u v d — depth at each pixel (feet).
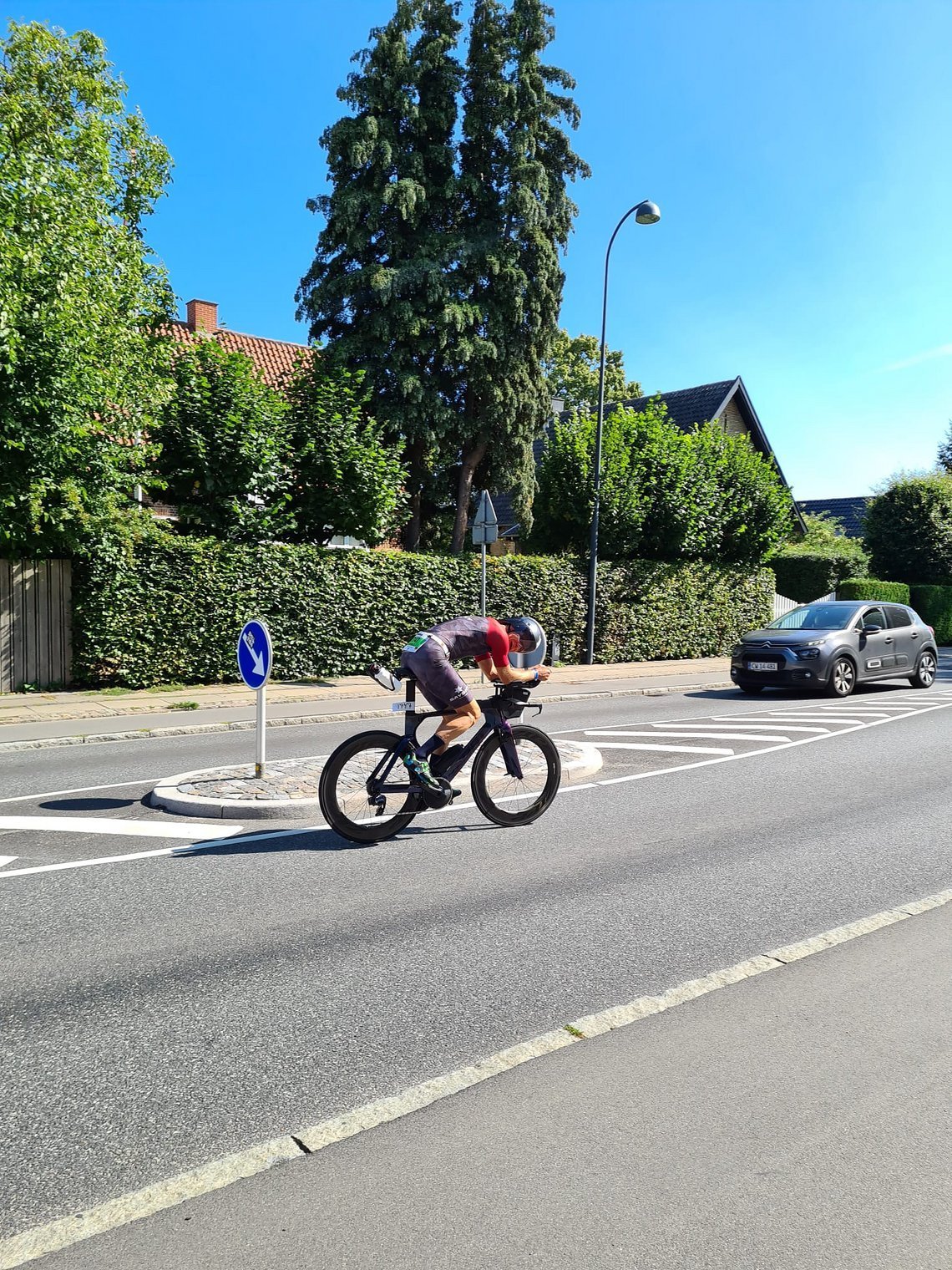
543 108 78.69
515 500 81.05
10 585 47.73
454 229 78.18
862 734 37.11
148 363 50.21
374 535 59.52
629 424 78.48
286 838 21.33
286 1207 8.38
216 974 13.64
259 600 54.54
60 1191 8.65
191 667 52.49
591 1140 9.41
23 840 21.15
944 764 30.78
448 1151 9.23
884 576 113.39
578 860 19.63
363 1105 10.14
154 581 51.01
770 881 18.17
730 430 118.93
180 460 53.57
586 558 72.49
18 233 42.19
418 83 77.00
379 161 74.74
